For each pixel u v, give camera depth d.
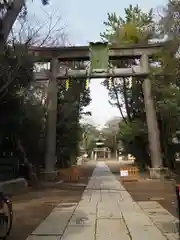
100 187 17.66
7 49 14.49
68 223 7.81
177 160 34.91
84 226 7.42
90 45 24.39
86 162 69.25
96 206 10.70
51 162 23.02
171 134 25.91
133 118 30.45
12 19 11.45
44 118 24.64
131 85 26.44
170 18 16.55
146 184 18.77
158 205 10.59
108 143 89.50
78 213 9.32
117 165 50.75
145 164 29.77
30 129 19.95
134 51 24.50
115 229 7.02
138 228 7.06
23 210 10.02
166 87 21.53
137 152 30.17
